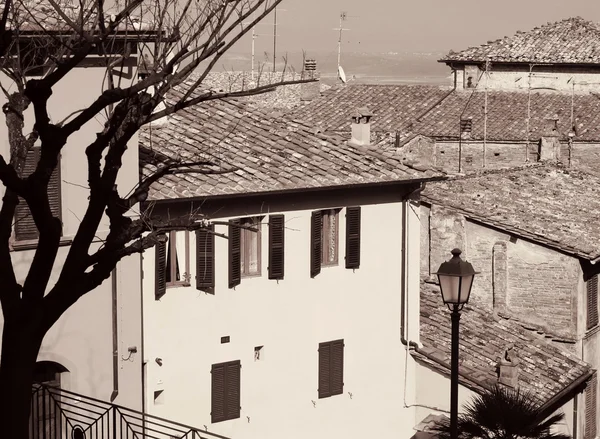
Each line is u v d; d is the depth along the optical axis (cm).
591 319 3719
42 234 1559
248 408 2886
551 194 4156
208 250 2755
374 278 3123
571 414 3481
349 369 3084
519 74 7112
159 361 2694
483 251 3741
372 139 5391
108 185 1572
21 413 1562
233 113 3195
